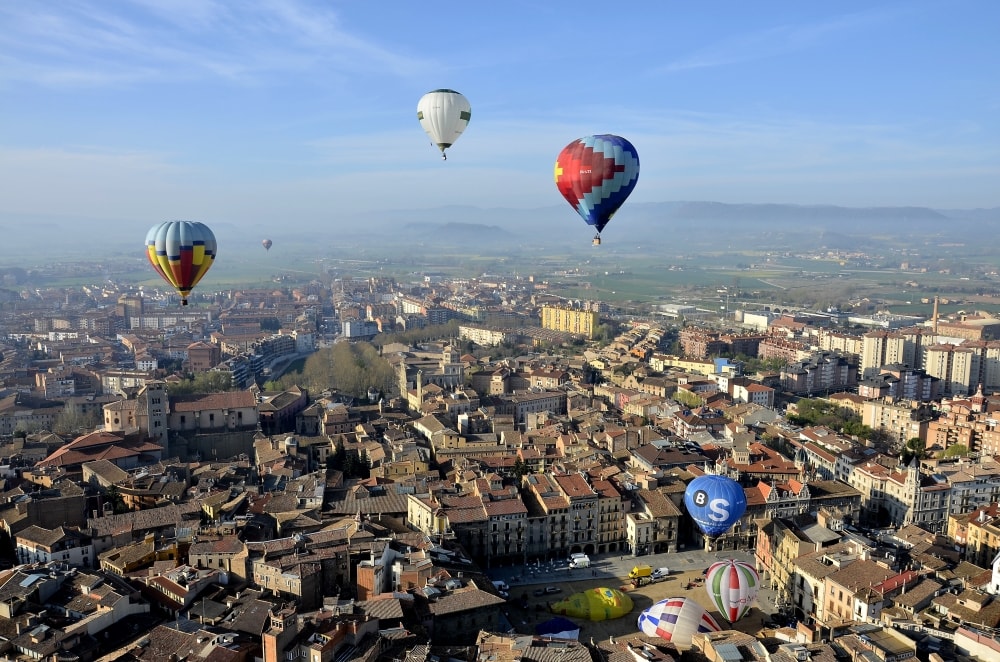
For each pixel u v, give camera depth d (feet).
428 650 587.68
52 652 588.09
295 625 583.17
